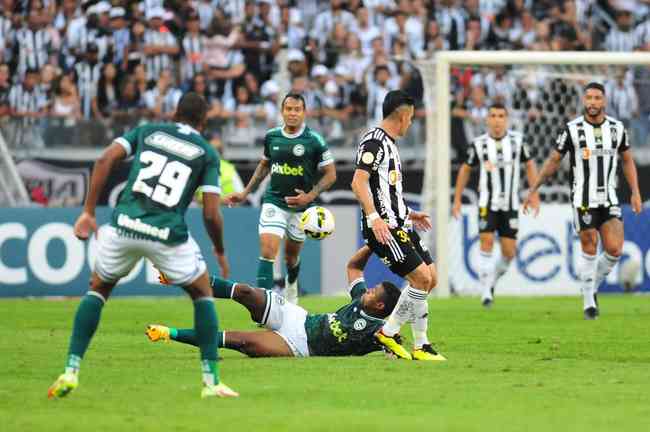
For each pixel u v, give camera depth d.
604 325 35.31
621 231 38.47
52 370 23.22
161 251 18.61
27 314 38.91
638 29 68.81
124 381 21.38
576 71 57.94
